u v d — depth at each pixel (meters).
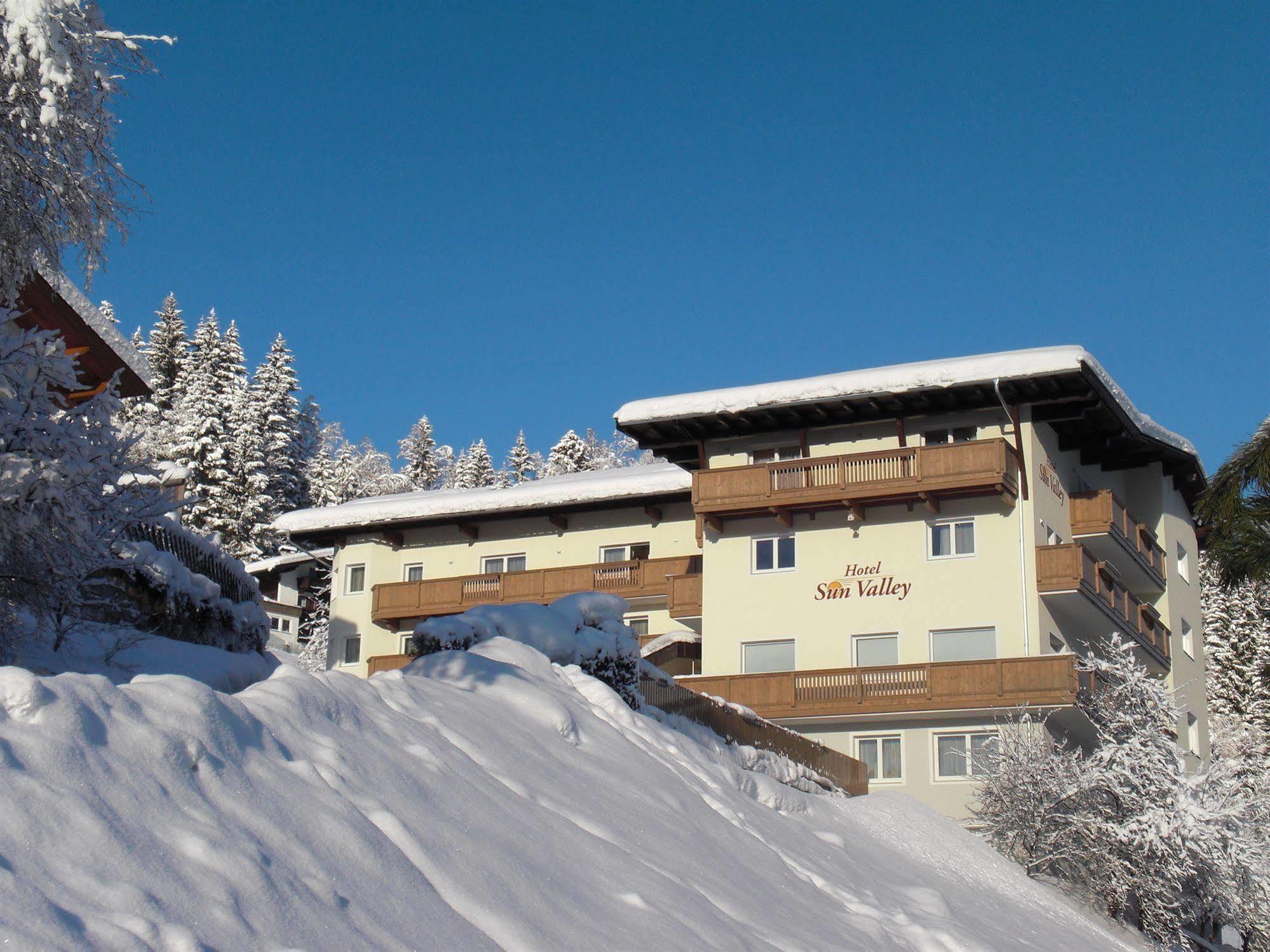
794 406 35.12
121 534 12.45
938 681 32.41
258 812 7.79
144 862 6.60
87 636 13.24
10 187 12.44
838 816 20.81
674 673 39.38
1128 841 24.58
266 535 60.72
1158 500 42.03
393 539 45.28
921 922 14.95
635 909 9.91
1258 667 63.09
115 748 7.29
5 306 12.76
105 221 12.89
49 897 5.91
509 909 8.66
